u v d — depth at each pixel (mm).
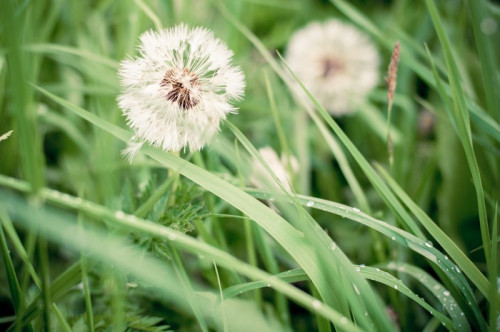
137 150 272
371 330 249
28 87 278
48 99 388
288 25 499
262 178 326
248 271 242
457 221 352
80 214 265
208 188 266
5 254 267
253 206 264
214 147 323
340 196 409
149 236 275
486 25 381
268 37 499
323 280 259
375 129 417
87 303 263
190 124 271
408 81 438
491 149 331
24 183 253
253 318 271
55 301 280
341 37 427
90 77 381
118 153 348
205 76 279
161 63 275
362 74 424
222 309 263
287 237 261
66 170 363
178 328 307
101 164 301
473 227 348
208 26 465
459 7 457
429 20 473
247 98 432
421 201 363
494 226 262
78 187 342
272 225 262
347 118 456
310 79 423
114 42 422
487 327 272
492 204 332
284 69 433
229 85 276
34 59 346
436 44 469
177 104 271
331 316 237
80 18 410
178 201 286
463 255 268
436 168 379
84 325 277
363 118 428
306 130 411
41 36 374
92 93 371
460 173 354
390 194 285
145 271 241
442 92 292
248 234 310
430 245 277
